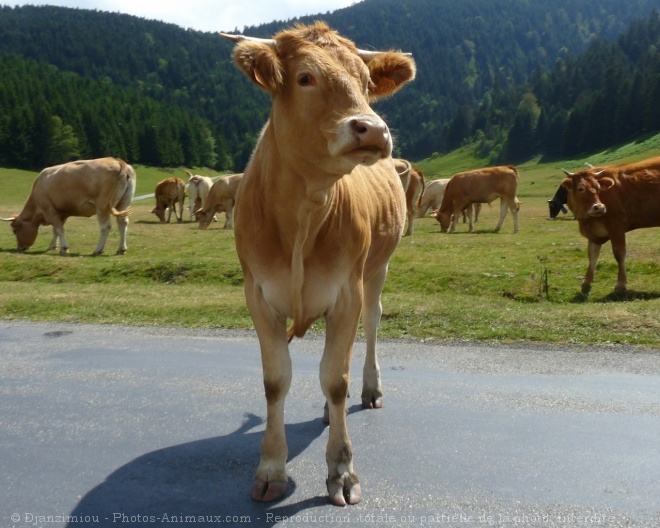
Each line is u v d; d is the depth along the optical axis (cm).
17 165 10206
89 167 1894
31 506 460
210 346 891
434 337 909
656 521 438
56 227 1953
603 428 591
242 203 477
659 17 17388
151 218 4000
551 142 12419
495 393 682
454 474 505
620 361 785
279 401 474
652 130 10581
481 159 14000
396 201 622
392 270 1433
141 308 1106
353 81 404
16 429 594
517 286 1315
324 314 482
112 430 593
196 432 589
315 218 441
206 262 1566
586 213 1279
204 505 461
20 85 11525
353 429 591
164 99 17750
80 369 780
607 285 1333
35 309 1121
